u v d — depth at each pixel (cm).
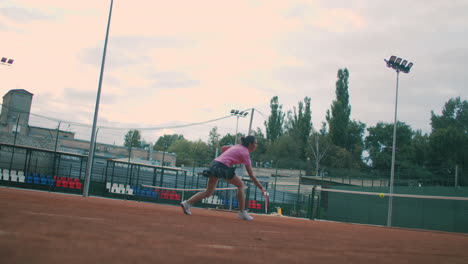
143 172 4025
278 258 147
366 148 6106
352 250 200
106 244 137
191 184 3891
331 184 3434
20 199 428
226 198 3625
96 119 1780
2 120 3825
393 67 2539
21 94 3891
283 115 6506
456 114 6078
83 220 227
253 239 221
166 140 10819
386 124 6097
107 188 3169
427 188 2580
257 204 3406
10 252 102
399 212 2744
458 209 2356
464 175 2697
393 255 191
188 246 156
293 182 4206
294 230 363
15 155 3462
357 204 3069
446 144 4381
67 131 4481
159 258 118
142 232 195
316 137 5347
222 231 263
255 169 4456
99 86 1805
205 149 7819
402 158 5038
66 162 3741
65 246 122
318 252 179
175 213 522
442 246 286
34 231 150
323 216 3325
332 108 5472
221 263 122
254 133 6869
